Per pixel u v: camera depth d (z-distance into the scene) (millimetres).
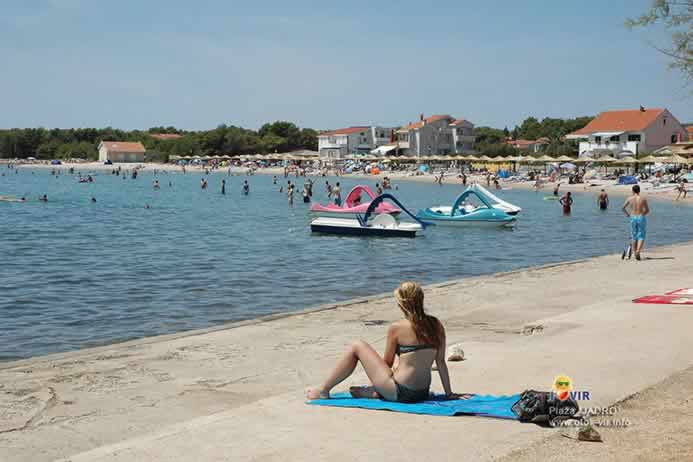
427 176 114625
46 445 6598
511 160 107250
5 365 9875
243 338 11523
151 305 16516
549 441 5816
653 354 8789
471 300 14836
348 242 31062
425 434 6031
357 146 154000
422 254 27000
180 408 7758
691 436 5879
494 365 8547
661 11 7340
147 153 196375
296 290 18625
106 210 51469
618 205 58719
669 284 15805
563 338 9938
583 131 110750
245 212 49969
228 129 182000
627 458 5434
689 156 77250
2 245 28969
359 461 5484
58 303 16750
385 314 13664
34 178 119688
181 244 29766
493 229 37906
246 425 6395
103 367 9672
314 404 6973
